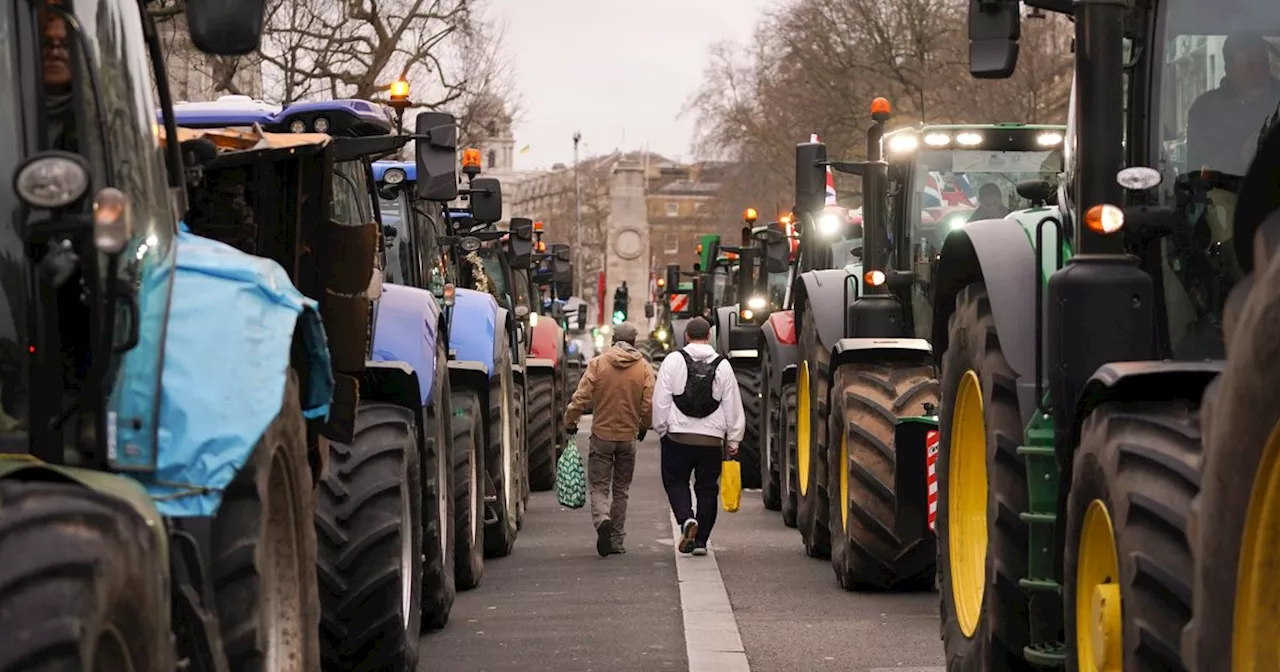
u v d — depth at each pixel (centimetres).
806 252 1808
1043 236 759
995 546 737
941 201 1337
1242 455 468
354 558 834
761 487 2050
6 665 380
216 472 497
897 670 925
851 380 1212
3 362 482
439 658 978
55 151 455
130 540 428
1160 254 681
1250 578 471
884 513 1173
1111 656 574
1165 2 680
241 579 539
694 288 3822
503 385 1496
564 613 1141
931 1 5819
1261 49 671
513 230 2150
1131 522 554
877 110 1336
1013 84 4975
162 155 575
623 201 10856
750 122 7575
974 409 817
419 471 913
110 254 457
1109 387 583
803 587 1242
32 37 493
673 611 1147
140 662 434
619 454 1478
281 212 736
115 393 499
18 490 420
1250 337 460
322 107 1032
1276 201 491
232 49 543
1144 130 683
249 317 523
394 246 1322
